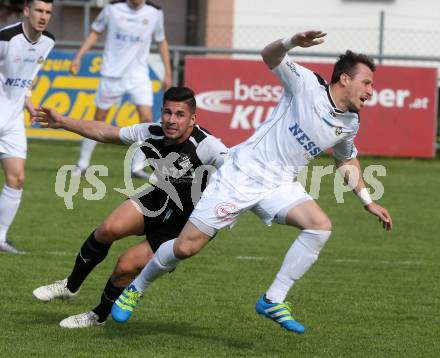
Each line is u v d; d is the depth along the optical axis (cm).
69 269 2648
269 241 3203
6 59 2802
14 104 2842
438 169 5025
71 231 3219
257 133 1950
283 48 1902
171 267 1933
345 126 1933
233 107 5056
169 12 6900
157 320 2162
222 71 5044
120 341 1964
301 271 1930
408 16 6550
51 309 2220
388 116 5119
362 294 2484
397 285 2602
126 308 1952
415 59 5294
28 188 4041
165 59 4350
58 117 2003
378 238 3306
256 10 6562
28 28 2809
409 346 1995
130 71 4297
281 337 2044
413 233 3412
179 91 1909
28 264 2695
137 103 4331
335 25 6562
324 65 5094
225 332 2077
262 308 1934
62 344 1922
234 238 3238
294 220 1927
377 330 2127
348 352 1936
